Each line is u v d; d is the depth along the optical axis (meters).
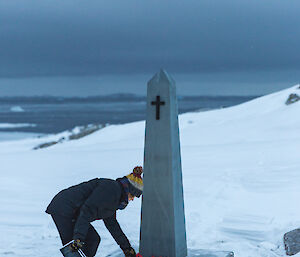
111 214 4.04
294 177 9.19
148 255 4.12
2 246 5.52
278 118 30.11
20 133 134.38
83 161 14.66
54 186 9.95
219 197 7.95
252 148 15.30
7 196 8.81
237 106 44.25
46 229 6.35
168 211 4.03
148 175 4.06
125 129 39.78
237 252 4.96
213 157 13.54
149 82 4.00
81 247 3.90
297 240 4.91
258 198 7.69
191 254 4.32
